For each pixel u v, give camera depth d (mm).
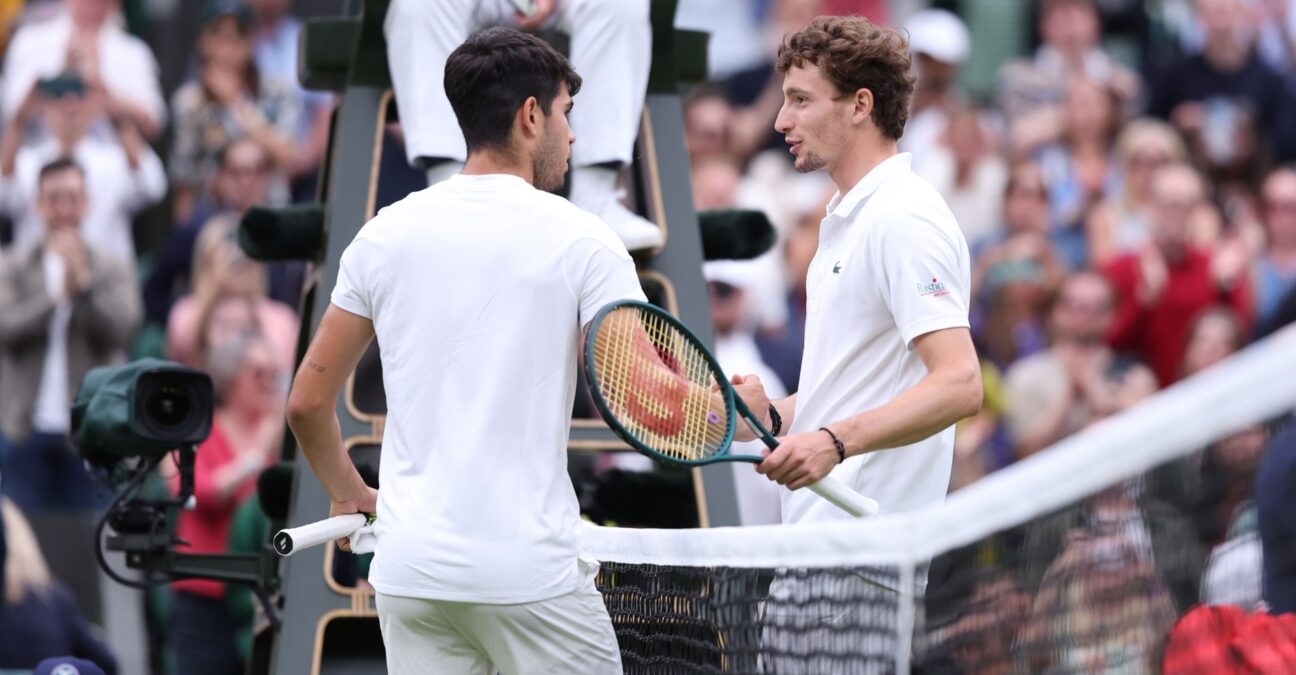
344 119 19797
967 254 14672
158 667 31953
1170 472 10625
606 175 19641
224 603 29062
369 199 19578
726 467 19750
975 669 11336
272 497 20188
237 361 31047
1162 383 38500
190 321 35219
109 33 40125
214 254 35344
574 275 13195
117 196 37656
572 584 13164
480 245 13203
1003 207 40281
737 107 45062
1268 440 10688
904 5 46750
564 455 13375
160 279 38094
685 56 21406
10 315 34312
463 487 12953
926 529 11445
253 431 30938
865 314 14617
